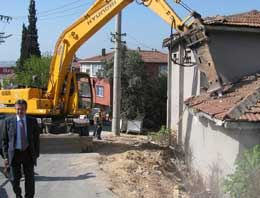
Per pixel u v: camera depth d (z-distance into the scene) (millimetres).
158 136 22125
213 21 15672
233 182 9992
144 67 42406
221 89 14398
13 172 8883
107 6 18406
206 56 14625
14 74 61594
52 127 19375
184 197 11625
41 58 51562
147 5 16484
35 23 66062
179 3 15109
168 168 16234
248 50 16172
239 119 10766
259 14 17984
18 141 8742
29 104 19203
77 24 18938
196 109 13828
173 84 22156
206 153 13922
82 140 18328
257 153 10047
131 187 11719
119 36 27484
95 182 11844
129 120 37688
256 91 11891
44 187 11242
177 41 19016
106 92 52344
